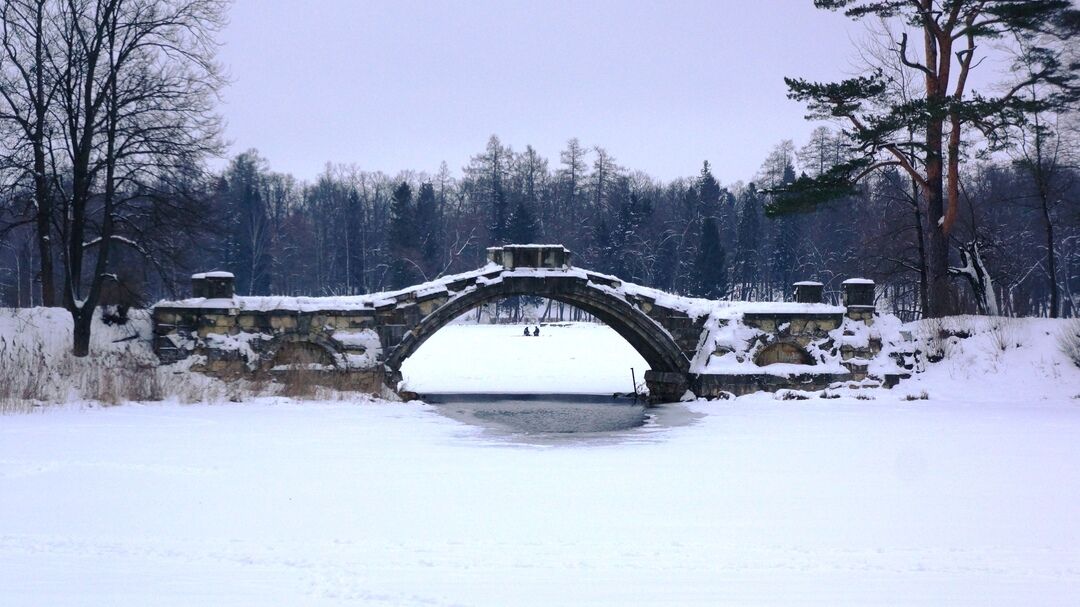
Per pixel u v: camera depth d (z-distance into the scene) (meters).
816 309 35.28
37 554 12.48
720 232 104.50
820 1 38.94
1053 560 12.49
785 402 32.66
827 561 12.34
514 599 10.45
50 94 32.03
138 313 33.38
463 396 38.12
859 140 38.12
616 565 12.02
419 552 12.72
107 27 32.03
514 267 34.81
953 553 12.90
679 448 23.33
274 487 17.64
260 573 11.51
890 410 30.45
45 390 28.61
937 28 38.44
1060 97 37.31
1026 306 42.03
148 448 21.64
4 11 31.64
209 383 31.00
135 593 10.58
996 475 19.30
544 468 20.16
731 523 14.84
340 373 32.56
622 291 35.34
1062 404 31.50
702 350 35.12
